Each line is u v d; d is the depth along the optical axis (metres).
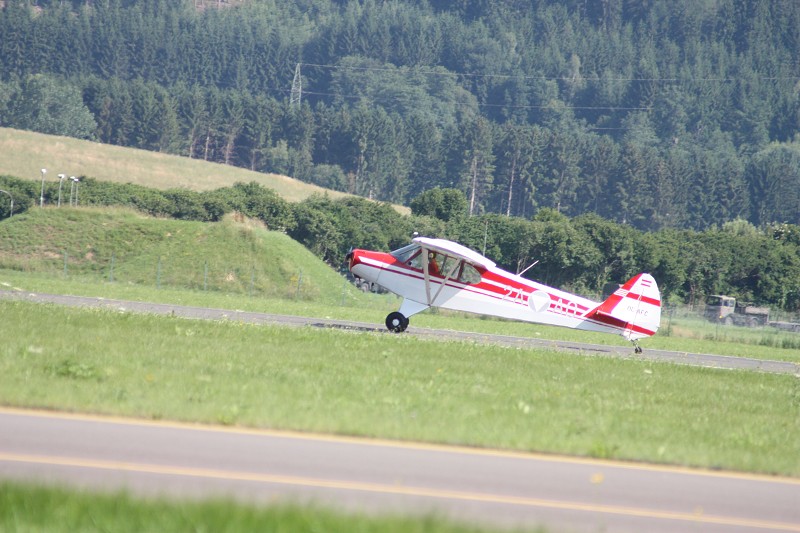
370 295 194.25
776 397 72.75
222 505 30.59
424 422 47.91
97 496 30.88
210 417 44.78
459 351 82.12
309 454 40.00
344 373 62.66
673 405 63.56
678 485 40.84
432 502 34.47
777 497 40.50
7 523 28.33
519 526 31.66
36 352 59.22
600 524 33.94
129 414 44.50
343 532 29.11
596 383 70.69
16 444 37.66
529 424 49.94
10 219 199.25
